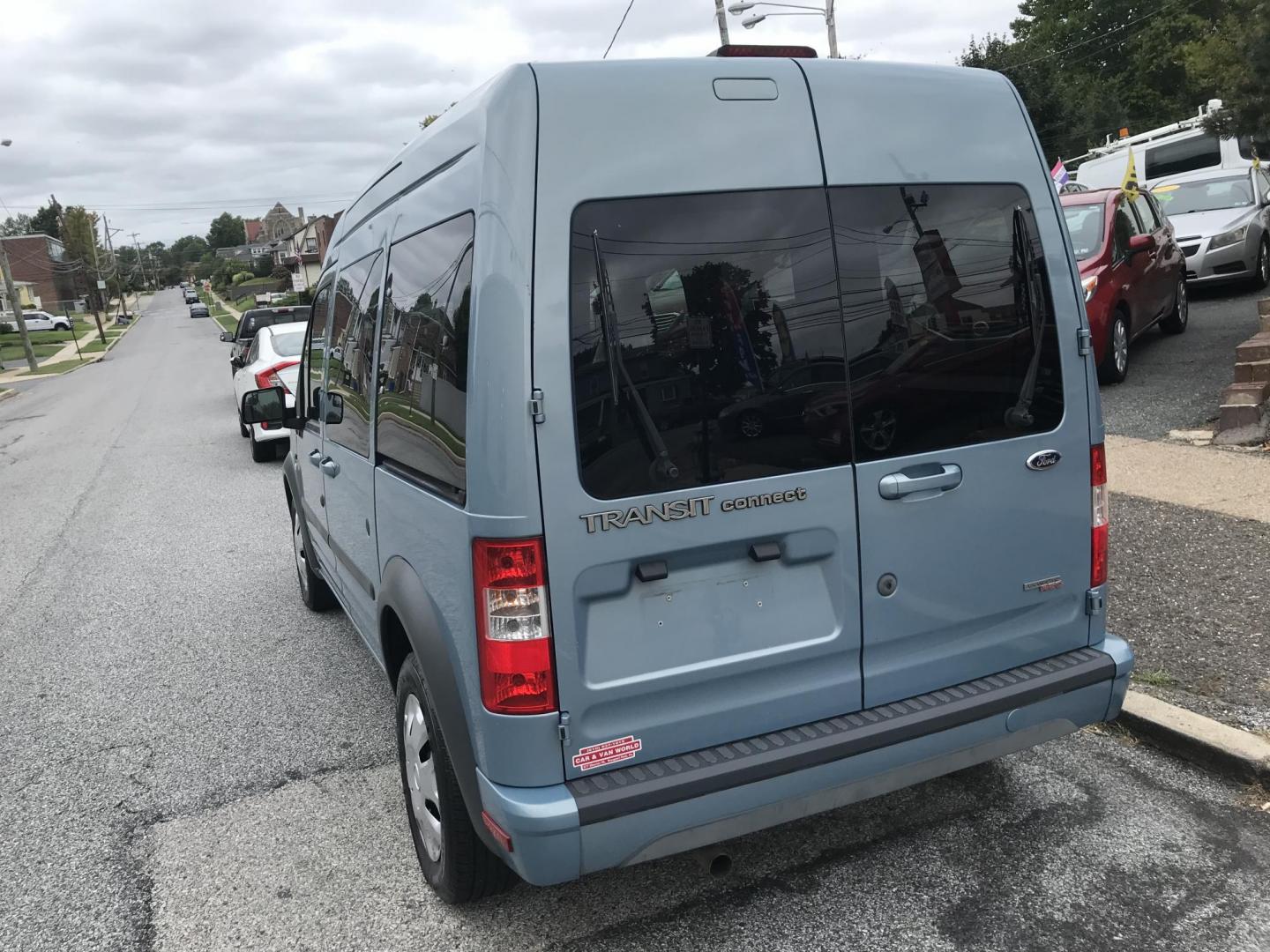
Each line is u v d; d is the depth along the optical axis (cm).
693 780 254
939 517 287
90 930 312
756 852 331
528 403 239
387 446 333
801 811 270
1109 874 306
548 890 317
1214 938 275
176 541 831
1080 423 308
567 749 250
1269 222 1438
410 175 322
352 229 418
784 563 270
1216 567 512
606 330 246
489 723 251
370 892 323
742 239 259
